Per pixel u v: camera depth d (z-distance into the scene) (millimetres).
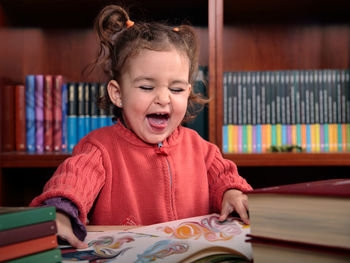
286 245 332
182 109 762
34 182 1647
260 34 1639
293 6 1500
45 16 1549
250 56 1638
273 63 1637
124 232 478
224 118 1406
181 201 847
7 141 1376
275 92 1411
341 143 1416
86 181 646
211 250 396
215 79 1279
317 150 1398
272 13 1588
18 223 314
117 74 802
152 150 835
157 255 381
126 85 760
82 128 1413
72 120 1408
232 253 395
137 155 831
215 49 1278
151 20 1531
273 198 341
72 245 421
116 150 834
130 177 821
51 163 1310
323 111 1414
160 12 1501
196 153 920
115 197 806
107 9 937
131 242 424
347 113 1416
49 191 526
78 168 670
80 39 1622
